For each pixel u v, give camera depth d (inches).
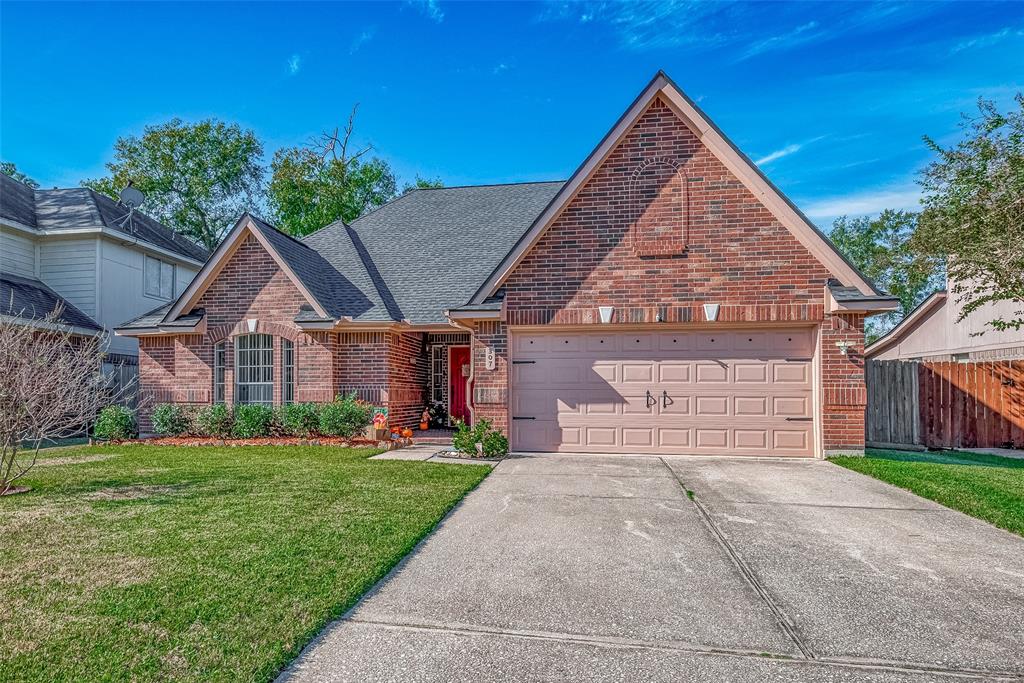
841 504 262.2
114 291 714.8
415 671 118.8
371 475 326.0
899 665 123.6
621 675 118.3
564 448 424.5
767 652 128.3
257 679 113.3
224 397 522.0
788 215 387.5
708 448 408.2
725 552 195.3
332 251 612.1
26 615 140.3
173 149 1387.8
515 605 151.9
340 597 151.9
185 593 153.8
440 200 713.0
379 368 509.4
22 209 716.7
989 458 400.8
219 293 524.4
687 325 409.7
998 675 120.1
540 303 418.9
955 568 180.9
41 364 307.7
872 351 895.7
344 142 1403.8
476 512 247.9
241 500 262.1
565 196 414.0
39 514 237.3
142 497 268.8
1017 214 494.0
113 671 114.9
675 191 406.3
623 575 173.8
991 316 621.0
